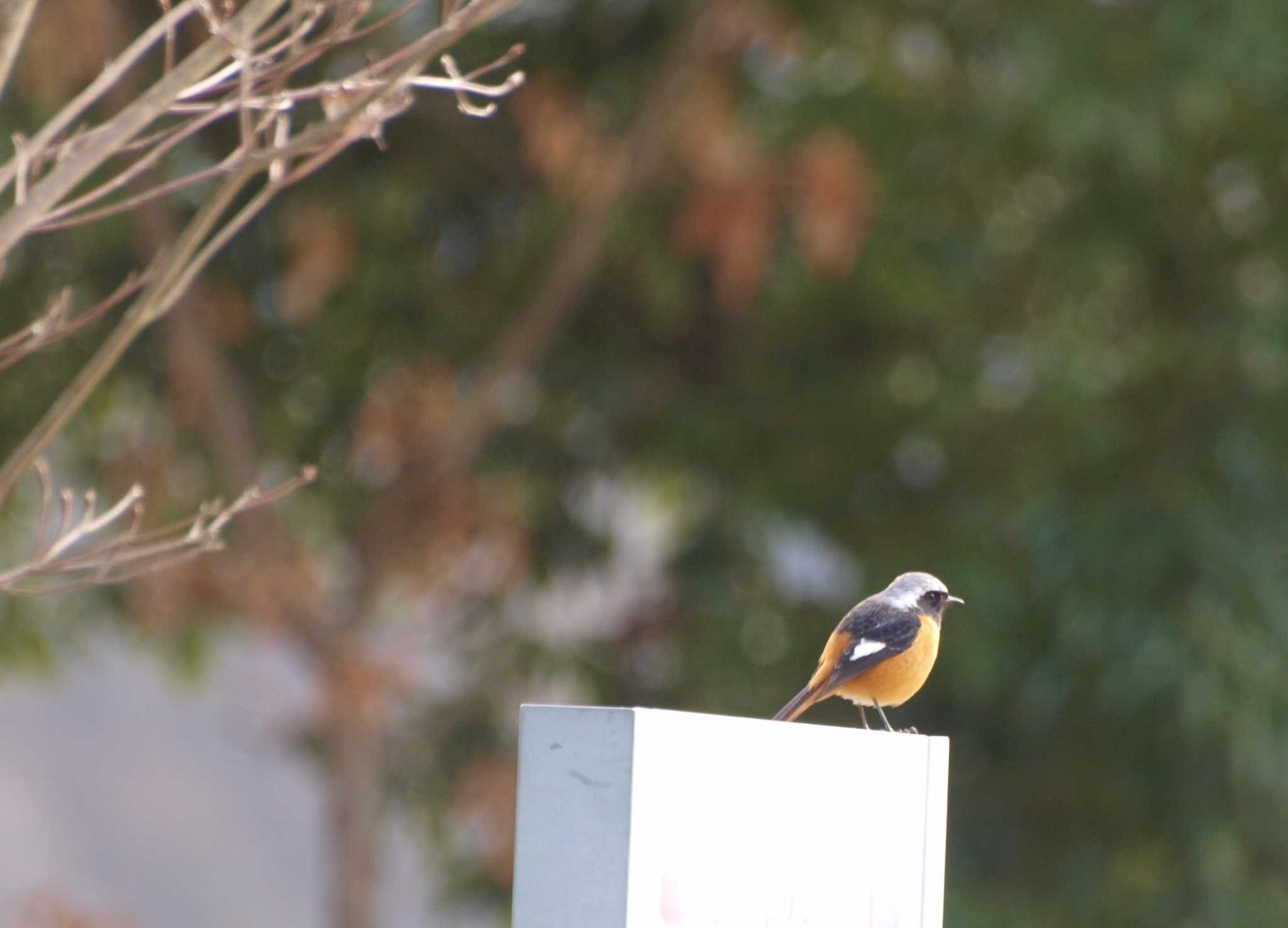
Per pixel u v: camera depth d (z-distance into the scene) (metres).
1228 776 15.53
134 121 6.25
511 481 16.50
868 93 15.34
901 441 16.75
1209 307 16.78
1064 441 16.47
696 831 4.91
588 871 4.74
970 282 16.12
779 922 5.25
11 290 15.20
